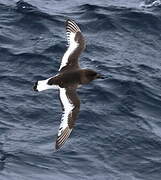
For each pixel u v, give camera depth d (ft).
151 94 91.86
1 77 92.53
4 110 84.99
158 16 114.11
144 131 83.41
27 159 75.56
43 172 73.41
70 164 75.46
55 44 102.58
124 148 79.77
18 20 109.50
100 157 77.51
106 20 111.45
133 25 111.55
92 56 100.48
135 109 88.02
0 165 73.97
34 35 105.91
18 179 71.56
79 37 50.08
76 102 45.73
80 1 121.29
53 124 83.20
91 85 91.61
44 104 86.84
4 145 78.07
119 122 84.58
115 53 102.83
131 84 92.99
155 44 107.65
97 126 83.10
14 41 103.04
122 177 74.49
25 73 94.27
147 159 78.33
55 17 112.27
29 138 79.97
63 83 45.47
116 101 88.94
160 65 101.24
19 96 88.28
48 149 78.02
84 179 73.05
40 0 120.16
